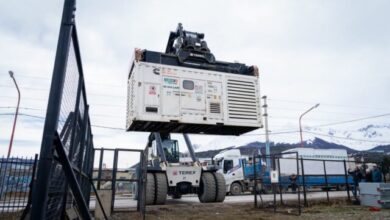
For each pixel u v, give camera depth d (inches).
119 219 326.6
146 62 291.0
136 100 279.1
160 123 292.2
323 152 1031.0
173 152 552.4
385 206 460.1
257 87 328.2
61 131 101.7
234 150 944.3
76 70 141.6
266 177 767.1
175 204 493.0
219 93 308.3
